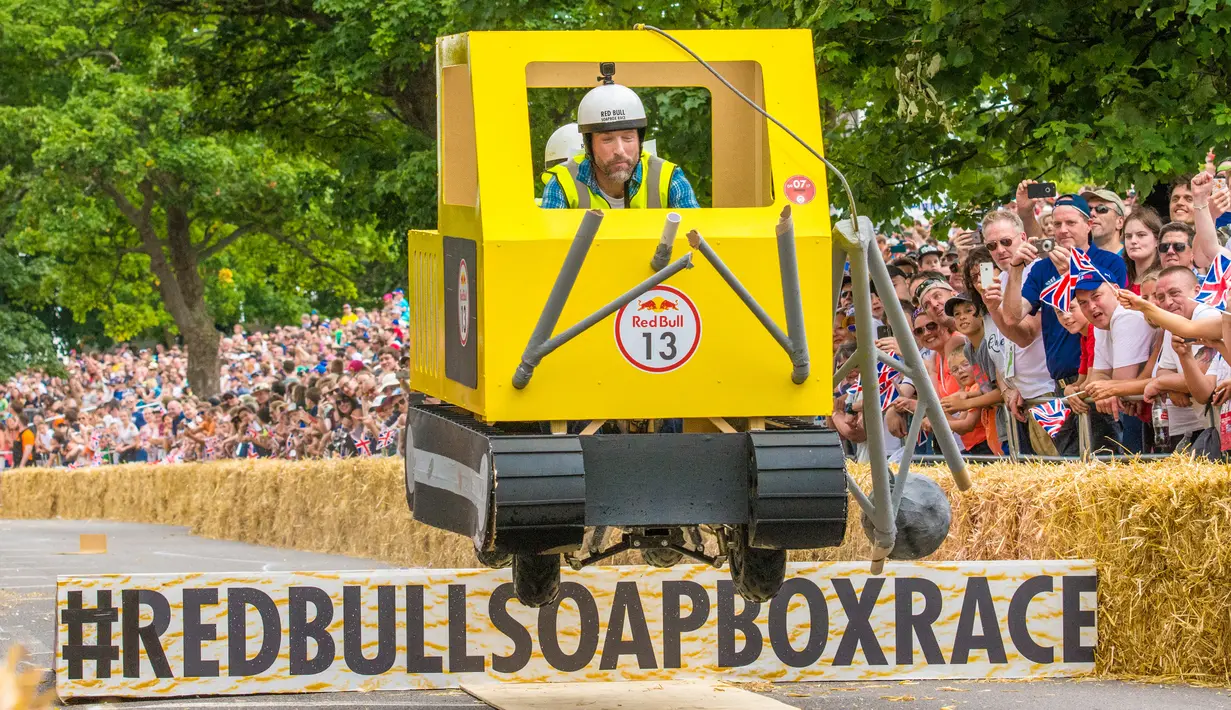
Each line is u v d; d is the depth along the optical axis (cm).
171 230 4422
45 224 4241
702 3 1633
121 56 4534
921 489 770
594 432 682
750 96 745
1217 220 1094
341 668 876
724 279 661
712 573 894
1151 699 816
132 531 2562
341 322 3581
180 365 4409
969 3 1312
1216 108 1273
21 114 4350
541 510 643
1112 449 1079
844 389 1349
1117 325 1073
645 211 681
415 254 866
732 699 827
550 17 2023
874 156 1484
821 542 672
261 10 2895
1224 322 958
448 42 746
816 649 895
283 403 2525
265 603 871
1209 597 862
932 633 899
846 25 1401
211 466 2389
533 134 1527
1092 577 897
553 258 668
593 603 889
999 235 1170
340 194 2878
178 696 863
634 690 860
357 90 2672
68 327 7281
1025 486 936
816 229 686
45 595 1459
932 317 1259
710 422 723
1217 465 888
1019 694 842
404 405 2094
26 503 3425
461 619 883
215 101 3097
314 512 2005
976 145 1502
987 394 1209
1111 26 1396
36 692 872
